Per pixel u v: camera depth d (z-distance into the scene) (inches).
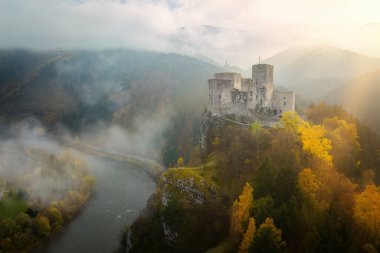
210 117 5305.1
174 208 4025.6
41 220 5029.5
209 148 5024.6
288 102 5108.3
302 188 3203.7
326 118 5029.5
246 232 2957.7
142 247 4210.1
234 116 5152.6
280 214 2940.5
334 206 3078.2
